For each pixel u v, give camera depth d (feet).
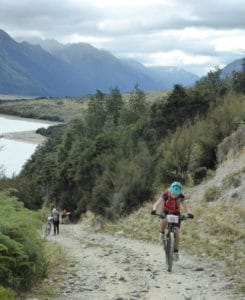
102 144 193.36
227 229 52.42
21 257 26.96
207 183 83.20
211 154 94.27
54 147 326.03
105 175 124.77
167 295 27.04
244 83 182.29
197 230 57.26
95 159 184.75
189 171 97.40
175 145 103.04
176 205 35.60
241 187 66.85
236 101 109.09
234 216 57.98
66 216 168.35
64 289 28.63
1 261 26.04
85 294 27.37
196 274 33.53
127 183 105.91
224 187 72.95
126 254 46.47
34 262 29.25
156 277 32.42
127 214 101.09
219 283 30.35
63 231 107.14
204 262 39.24
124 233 75.97
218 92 189.78
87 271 35.42
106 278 32.27
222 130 96.27
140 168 107.76
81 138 254.06
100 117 318.24
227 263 37.47
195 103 170.30
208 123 104.94
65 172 215.72
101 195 119.85
